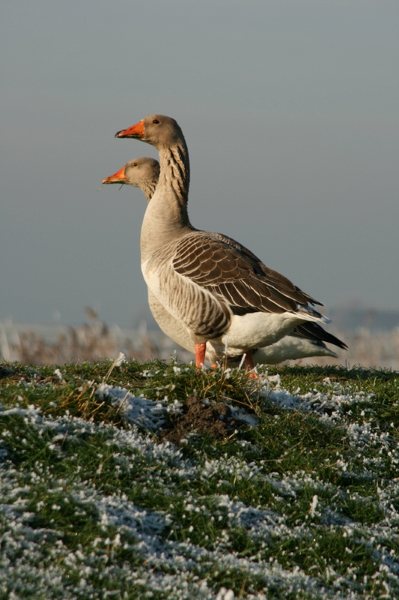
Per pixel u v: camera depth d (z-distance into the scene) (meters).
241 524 9.92
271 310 15.66
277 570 9.18
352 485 11.39
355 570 9.66
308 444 12.07
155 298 17.97
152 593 8.11
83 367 14.68
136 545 8.87
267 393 12.66
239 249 16.98
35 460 9.98
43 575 8.00
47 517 9.00
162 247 17.36
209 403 12.04
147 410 11.69
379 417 13.38
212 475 10.63
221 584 8.76
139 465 10.34
